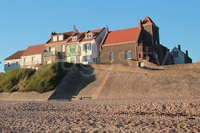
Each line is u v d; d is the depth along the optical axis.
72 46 65.12
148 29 60.97
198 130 12.98
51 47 70.25
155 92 35.31
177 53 68.69
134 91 37.19
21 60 76.06
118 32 64.00
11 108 27.36
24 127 15.53
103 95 38.81
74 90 45.28
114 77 43.56
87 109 24.22
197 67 42.47
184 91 33.59
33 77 52.44
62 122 17.08
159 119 17.05
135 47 56.91
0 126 16.08
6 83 54.03
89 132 13.30
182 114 19.38
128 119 17.50
